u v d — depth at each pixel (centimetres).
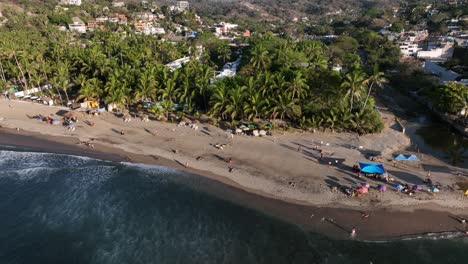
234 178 5284
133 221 4512
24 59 9669
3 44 10438
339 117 6919
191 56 12444
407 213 4362
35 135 6981
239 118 7512
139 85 8119
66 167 5762
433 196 4684
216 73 10575
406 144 6519
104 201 4909
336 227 4172
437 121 8069
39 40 14175
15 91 9788
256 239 4116
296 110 6988
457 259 3716
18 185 5281
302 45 12900
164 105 7538
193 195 4953
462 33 16338
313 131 6881
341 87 7000
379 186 4831
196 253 3978
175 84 8219
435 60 12962
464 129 7131
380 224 4188
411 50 14912
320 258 3791
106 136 6869
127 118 7638
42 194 5072
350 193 4706
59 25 19850
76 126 7356
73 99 9175
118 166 5762
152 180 5347
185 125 7275
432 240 3956
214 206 4700
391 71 12238
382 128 7044
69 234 4306
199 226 4372
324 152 6022
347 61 12744
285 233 4153
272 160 5762
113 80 8269
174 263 3847
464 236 4003
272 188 4981
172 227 4381
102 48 12762
